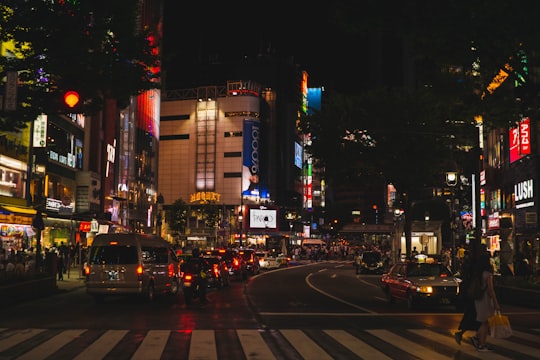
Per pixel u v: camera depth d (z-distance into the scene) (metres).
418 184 35.59
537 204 37.50
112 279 20.03
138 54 18.88
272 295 24.67
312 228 157.62
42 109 18.89
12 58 18.31
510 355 9.99
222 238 115.00
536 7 14.08
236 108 130.88
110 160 63.25
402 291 19.36
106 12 18.23
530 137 37.81
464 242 40.28
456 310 18.45
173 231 113.25
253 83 133.38
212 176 130.38
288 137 149.12
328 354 10.05
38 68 18.33
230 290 27.97
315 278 40.81
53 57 17.97
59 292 24.80
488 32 15.03
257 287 30.45
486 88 18.22
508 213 42.53
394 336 12.27
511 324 14.62
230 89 132.38
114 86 18.81
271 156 140.12
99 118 59.88
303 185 158.38
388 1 15.12
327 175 35.72
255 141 130.38
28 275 22.58
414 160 33.62
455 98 18.97
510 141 41.75
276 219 123.88
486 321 10.35
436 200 49.56
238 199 128.38
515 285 21.59
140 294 20.09
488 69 17.06
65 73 18.30
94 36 18.08
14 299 20.05
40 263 27.25
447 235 49.06
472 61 16.20
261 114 134.25
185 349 10.48
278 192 141.88
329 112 34.62
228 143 130.50
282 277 41.97
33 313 16.91
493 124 20.20
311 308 18.81
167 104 135.00
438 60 16.34
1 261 27.45
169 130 134.38
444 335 12.47
